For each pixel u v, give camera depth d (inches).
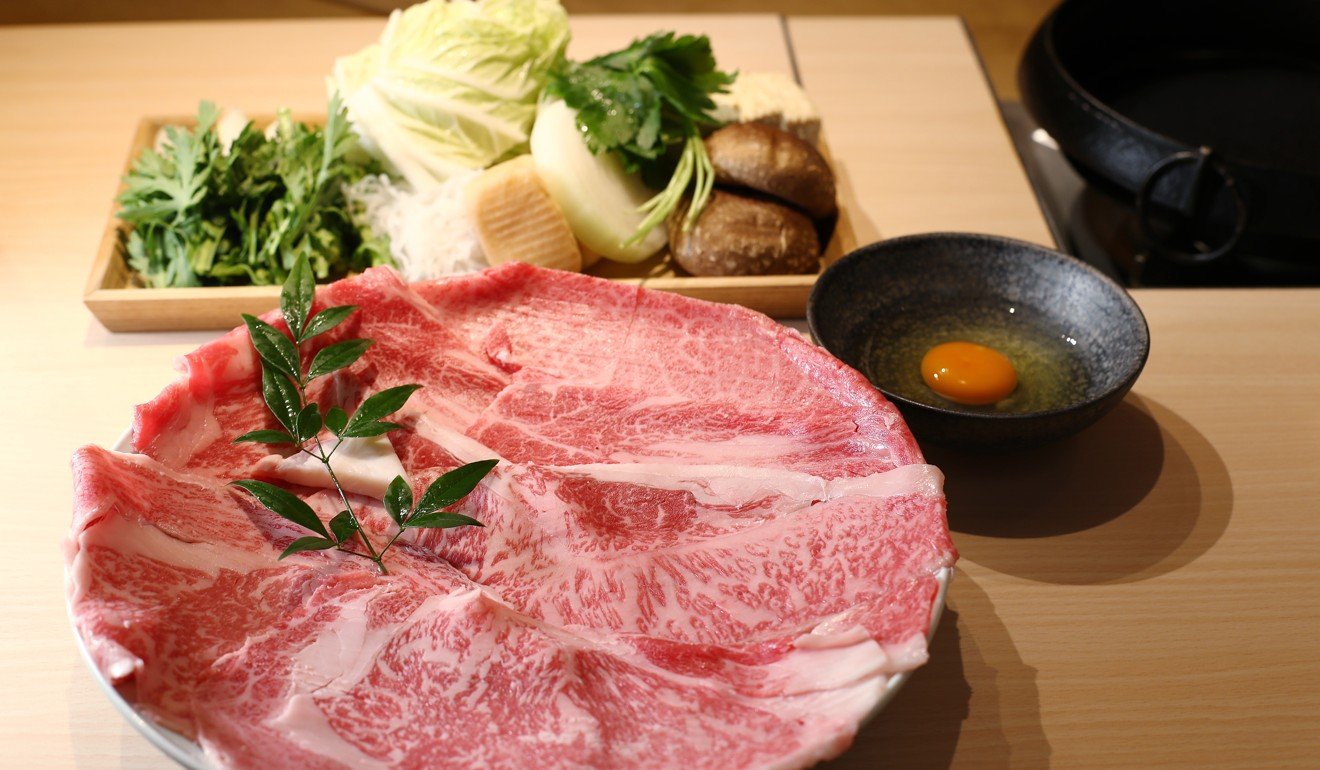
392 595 19.6
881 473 21.2
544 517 20.8
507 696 18.7
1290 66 35.0
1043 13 55.2
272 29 35.6
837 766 20.2
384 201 28.5
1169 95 34.2
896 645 19.0
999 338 25.2
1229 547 23.2
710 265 27.1
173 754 18.0
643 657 19.3
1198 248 30.4
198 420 21.6
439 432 21.8
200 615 19.3
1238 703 21.0
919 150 32.2
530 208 27.2
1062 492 23.9
